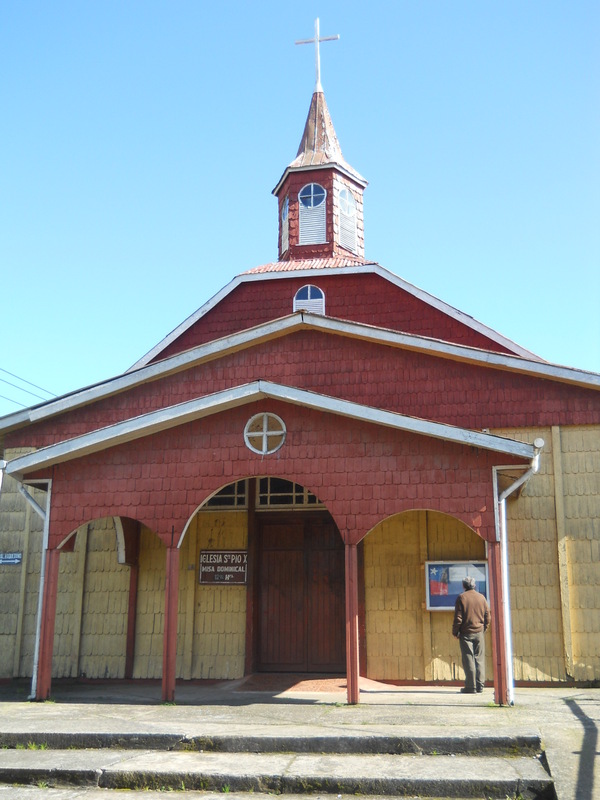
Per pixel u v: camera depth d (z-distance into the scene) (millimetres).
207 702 11539
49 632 12000
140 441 12188
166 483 11961
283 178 20922
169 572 11648
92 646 14844
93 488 12172
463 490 11008
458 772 7477
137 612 14945
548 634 13172
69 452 12023
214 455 11891
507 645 10836
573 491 13531
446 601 13781
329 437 11562
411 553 14180
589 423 13672
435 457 11180
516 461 10953
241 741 8531
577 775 7207
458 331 16500
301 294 17734
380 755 8234
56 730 9062
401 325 16906
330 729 8891
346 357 14680
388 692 12453
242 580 14766
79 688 13688
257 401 11922
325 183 20406
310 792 7473
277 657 14648
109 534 15336
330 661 14484
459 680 13484
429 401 14250
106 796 7512
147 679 14539
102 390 15188
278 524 15180
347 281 17547
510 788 7160
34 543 15359
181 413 11773
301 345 14883
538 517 13578
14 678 14805
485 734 8273
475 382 14188
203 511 15195
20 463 12156
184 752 8578
